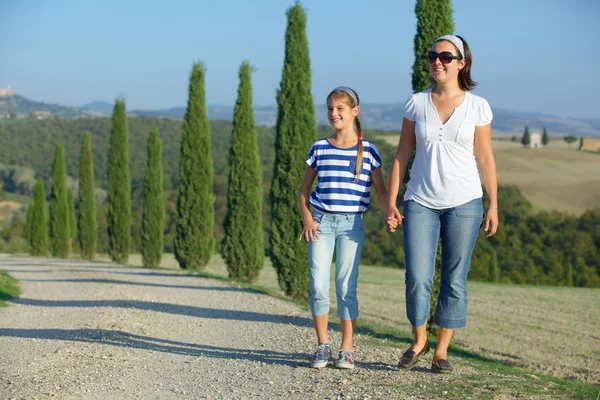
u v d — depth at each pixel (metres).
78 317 9.80
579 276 55.12
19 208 90.00
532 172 86.12
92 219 35.31
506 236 60.69
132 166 91.12
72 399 4.89
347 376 5.39
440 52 5.02
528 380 5.45
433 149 5.05
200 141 23.41
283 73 14.84
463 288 5.25
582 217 63.97
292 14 14.74
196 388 5.21
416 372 5.49
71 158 104.94
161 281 16.31
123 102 31.52
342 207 5.50
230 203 18.89
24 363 6.33
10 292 13.22
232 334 8.19
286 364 6.04
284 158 14.91
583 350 13.22
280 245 14.90
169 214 62.84
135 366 6.13
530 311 20.55
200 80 23.44
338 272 5.61
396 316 15.96
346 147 5.58
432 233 5.15
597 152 100.06
